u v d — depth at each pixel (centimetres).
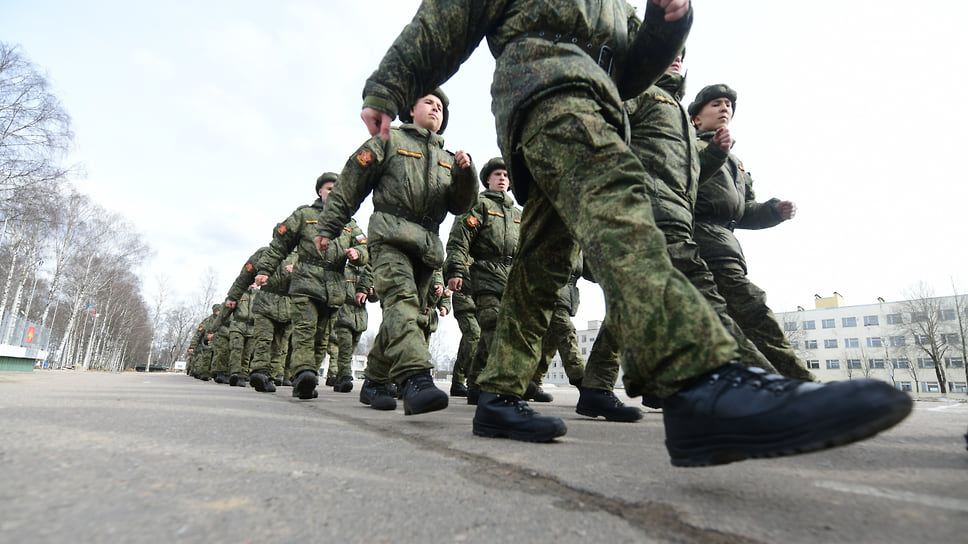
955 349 5697
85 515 78
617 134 133
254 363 564
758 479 112
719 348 98
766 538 73
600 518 83
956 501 92
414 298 314
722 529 77
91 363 5194
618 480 110
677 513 86
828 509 87
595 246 121
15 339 1856
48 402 245
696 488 103
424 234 341
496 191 498
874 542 70
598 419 303
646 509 88
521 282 185
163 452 129
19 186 2333
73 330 4472
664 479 111
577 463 130
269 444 150
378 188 343
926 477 114
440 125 388
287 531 75
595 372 310
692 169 310
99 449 128
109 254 4081
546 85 140
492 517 83
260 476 108
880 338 6306
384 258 327
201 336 1462
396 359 283
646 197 123
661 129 299
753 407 87
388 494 97
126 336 6106
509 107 149
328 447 149
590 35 158
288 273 602
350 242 554
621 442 176
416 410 255
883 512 85
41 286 4369
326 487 101
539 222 173
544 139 138
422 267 349
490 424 182
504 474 116
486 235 477
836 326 6681
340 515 83
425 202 343
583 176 129
